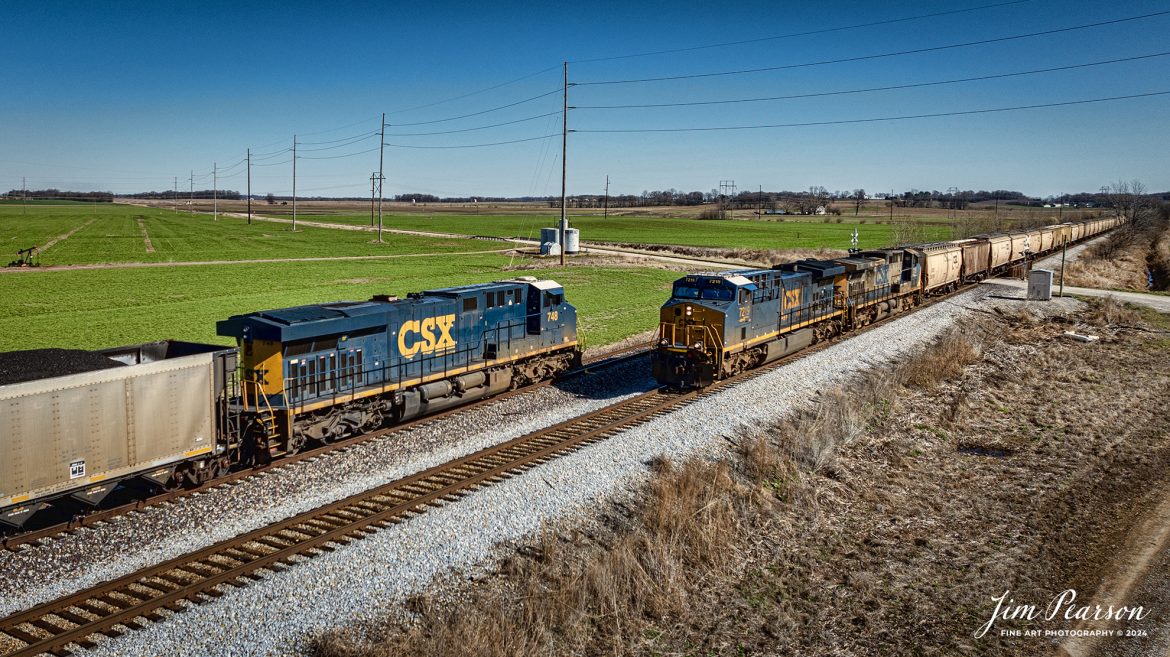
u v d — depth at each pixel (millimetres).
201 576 12523
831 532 15625
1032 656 11625
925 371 28188
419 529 14188
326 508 15062
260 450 17375
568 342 27781
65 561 12898
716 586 13297
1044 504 17516
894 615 12656
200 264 71125
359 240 108000
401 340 21109
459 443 19703
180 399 15234
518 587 12633
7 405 12586
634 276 63031
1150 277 71625
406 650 10586
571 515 15359
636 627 11867
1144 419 24484
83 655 10266
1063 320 41906
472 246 97750
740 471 18359
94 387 13758
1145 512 17281
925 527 16125
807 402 24453
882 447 20766
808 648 11641
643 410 22719
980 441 22062
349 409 19688
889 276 40469
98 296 48094
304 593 11992
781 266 32281
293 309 19562
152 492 15336
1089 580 14109
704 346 24922
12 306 43469
